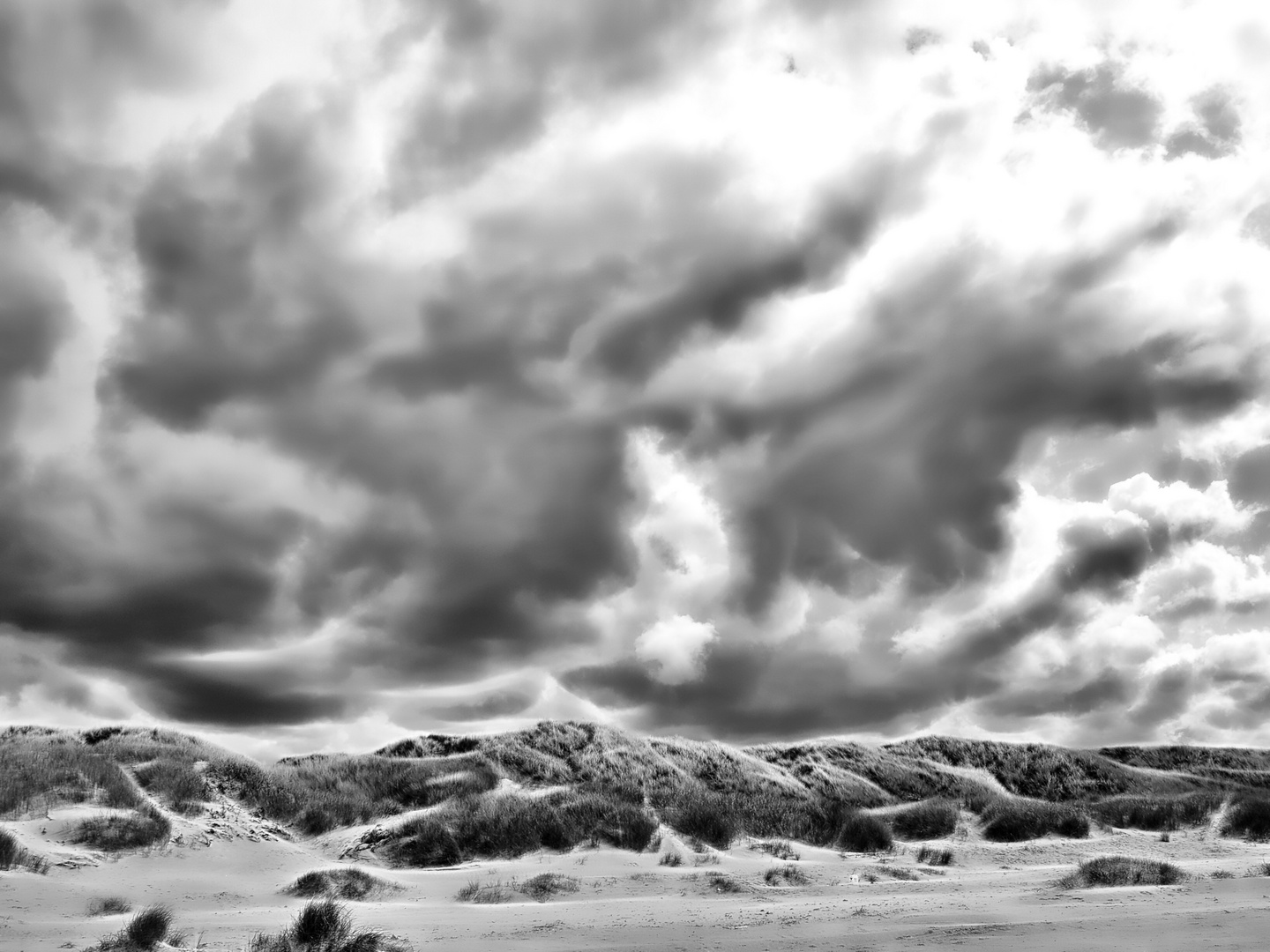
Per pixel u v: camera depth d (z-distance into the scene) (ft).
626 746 261.03
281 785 213.05
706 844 191.83
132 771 193.47
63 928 96.17
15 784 164.86
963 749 301.43
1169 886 127.54
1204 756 311.68
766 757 284.61
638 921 110.73
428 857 177.58
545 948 90.33
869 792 257.96
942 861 184.85
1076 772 285.43
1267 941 79.36
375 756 246.47
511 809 203.41
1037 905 114.01
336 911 90.33
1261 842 202.69
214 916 115.75
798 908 119.65
